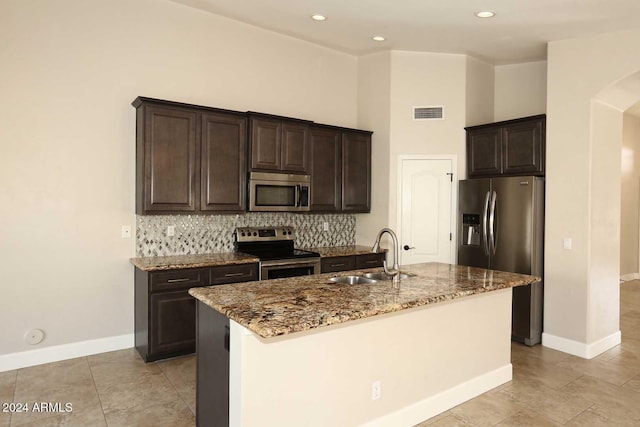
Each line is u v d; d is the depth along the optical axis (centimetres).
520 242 439
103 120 385
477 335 317
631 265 823
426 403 282
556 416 288
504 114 554
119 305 399
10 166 345
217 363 236
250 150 433
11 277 348
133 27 397
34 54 352
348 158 519
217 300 237
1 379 330
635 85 402
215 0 403
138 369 352
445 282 302
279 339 215
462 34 449
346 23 438
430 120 518
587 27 391
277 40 488
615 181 439
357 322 246
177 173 390
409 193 522
